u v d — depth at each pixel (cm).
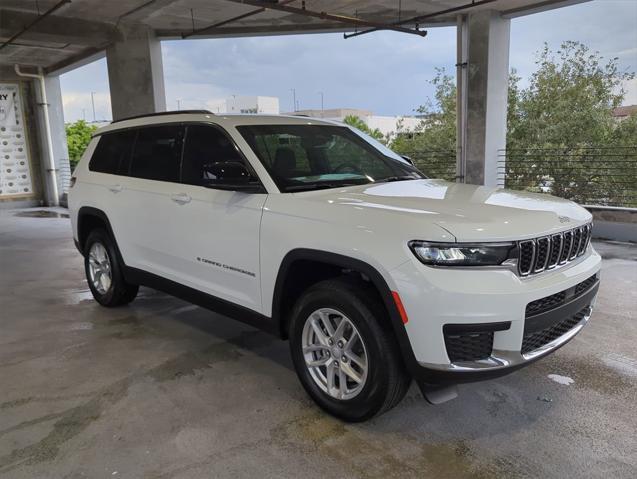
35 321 473
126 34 1141
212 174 359
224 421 297
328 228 282
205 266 369
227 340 420
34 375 359
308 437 280
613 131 1478
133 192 432
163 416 303
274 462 259
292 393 330
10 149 1553
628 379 344
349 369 286
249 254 330
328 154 373
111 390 336
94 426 293
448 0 965
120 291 484
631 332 424
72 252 820
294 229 298
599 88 1555
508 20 1020
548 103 1551
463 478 246
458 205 284
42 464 259
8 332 446
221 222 348
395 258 252
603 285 559
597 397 321
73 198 511
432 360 249
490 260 250
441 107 1822
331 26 1117
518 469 252
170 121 415
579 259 306
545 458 260
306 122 398
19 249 853
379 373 269
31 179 1594
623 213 815
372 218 269
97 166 492
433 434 282
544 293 257
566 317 280
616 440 275
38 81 1542
